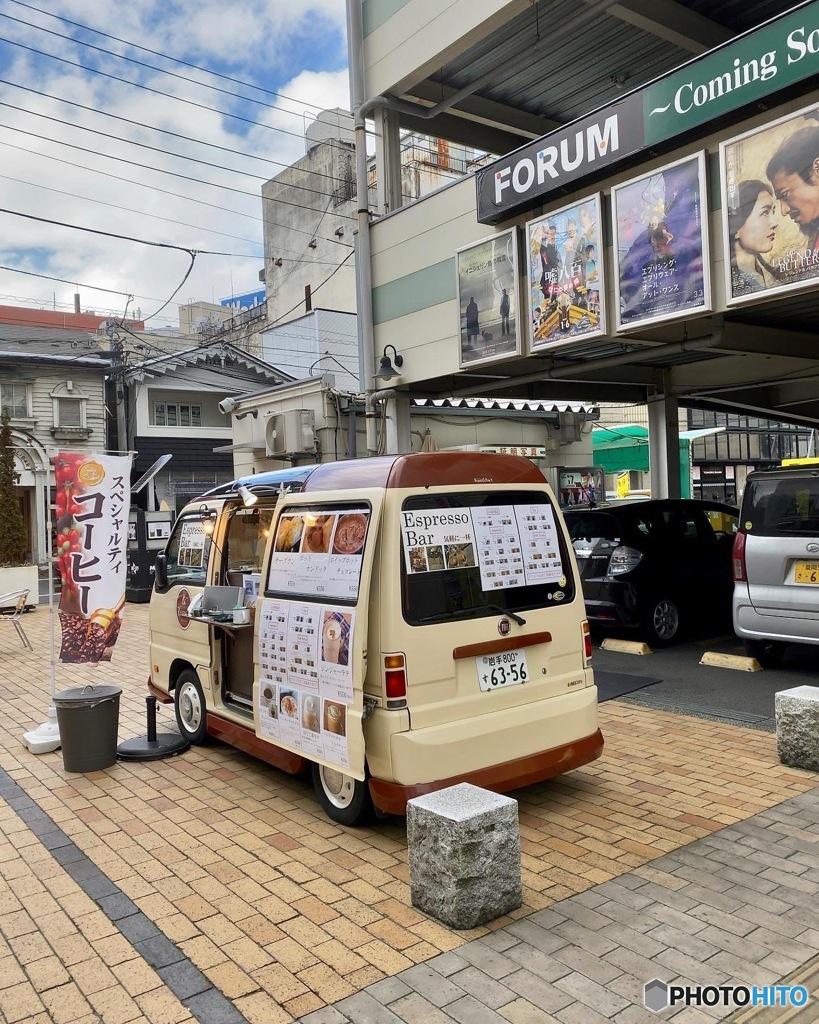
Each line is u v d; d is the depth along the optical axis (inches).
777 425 1267.2
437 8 408.8
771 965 118.7
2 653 430.9
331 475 183.5
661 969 118.4
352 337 979.3
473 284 386.3
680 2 411.2
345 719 161.5
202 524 247.4
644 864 152.1
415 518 165.2
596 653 343.3
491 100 511.8
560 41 442.6
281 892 146.6
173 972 122.3
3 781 216.1
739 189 269.0
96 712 219.8
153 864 160.6
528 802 184.7
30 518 984.9
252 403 682.2
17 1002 116.3
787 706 201.9
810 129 248.4
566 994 113.0
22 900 147.4
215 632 226.4
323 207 1172.5
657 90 289.3
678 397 519.5
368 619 160.4
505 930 130.6
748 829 166.1
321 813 185.2
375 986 116.4
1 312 1604.3
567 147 326.6
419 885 138.1
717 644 352.2
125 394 1029.2
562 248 337.7
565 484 660.7
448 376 446.9
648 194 298.7
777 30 252.5
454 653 163.5
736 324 373.1
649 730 235.5
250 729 205.6
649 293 300.7
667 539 356.8
